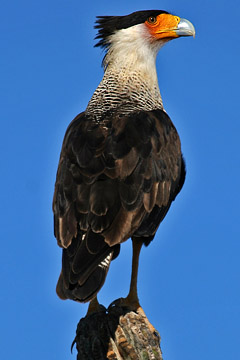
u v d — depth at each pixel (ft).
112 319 32.12
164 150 37.99
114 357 31.48
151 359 31.53
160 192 36.70
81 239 32.83
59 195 35.42
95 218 33.24
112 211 33.68
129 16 44.01
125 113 39.29
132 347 31.55
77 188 34.73
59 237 33.86
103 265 31.94
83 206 33.86
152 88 43.06
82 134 37.32
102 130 37.22
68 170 35.96
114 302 37.32
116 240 32.83
